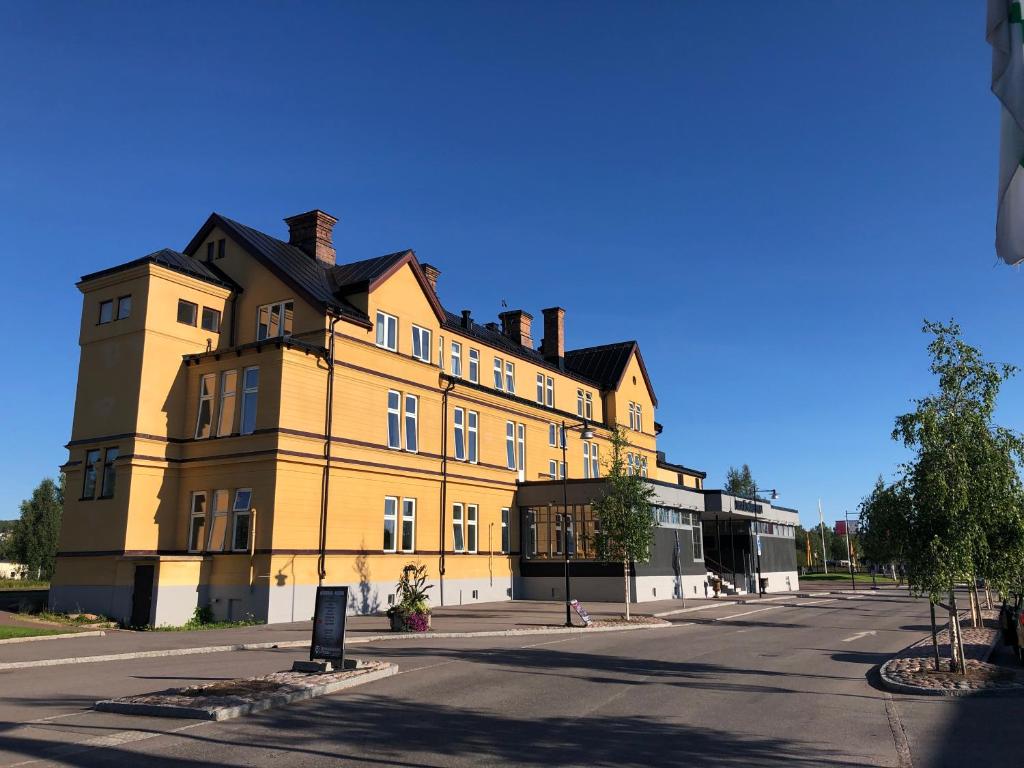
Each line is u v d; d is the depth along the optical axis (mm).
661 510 38719
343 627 14211
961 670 14508
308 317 27078
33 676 14141
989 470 13883
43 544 54906
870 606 36844
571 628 23969
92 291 27578
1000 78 5383
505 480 36562
